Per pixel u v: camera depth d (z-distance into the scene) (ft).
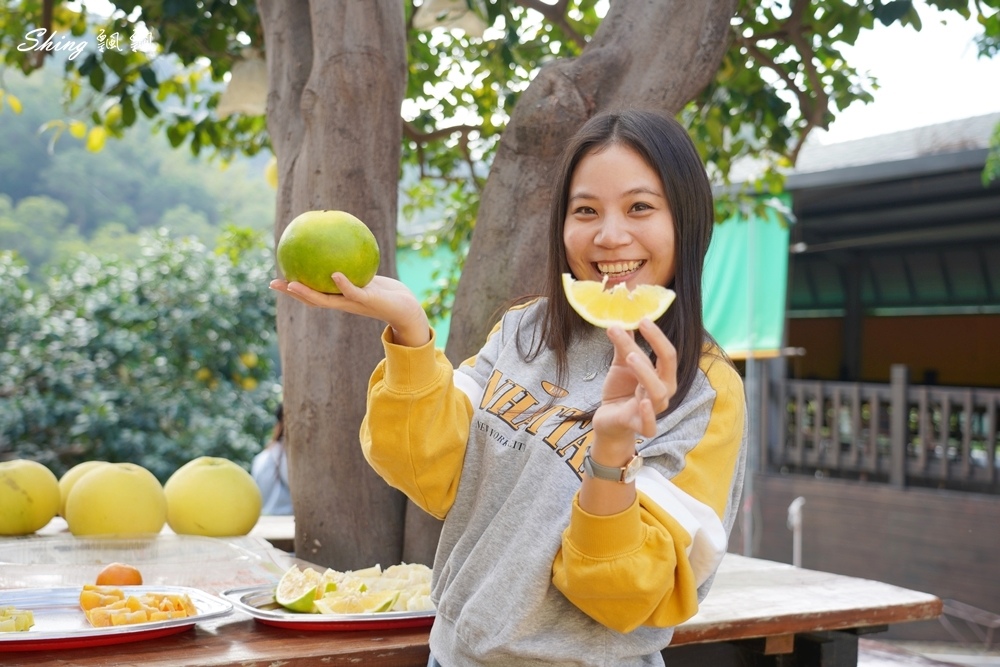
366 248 4.25
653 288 3.93
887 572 26.96
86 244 69.21
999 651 24.25
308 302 4.25
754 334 24.47
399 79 7.95
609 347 4.78
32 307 25.21
